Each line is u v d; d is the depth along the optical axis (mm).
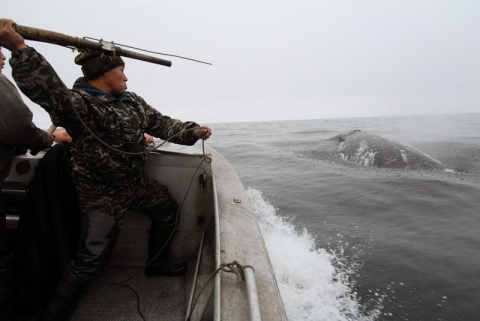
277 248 4387
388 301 3211
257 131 34625
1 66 1538
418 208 5809
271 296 1419
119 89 1743
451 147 14141
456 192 6566
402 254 4125
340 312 3047
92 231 1699
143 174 2021
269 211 6086
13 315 1743
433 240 4500
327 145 14836
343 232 4941
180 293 2193
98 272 1726
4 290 1645
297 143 17875
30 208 1761
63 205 1784
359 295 3316
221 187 2658
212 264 2283
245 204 2357
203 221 2520
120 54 1680
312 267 3875
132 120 1737
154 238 2277
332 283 3529
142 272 2404
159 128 2156
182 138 2168
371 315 3010
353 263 3963
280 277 3641
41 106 1385
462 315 2975
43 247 1745
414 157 9797
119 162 1691
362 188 7227
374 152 10562
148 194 2057
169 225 2266
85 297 2119
